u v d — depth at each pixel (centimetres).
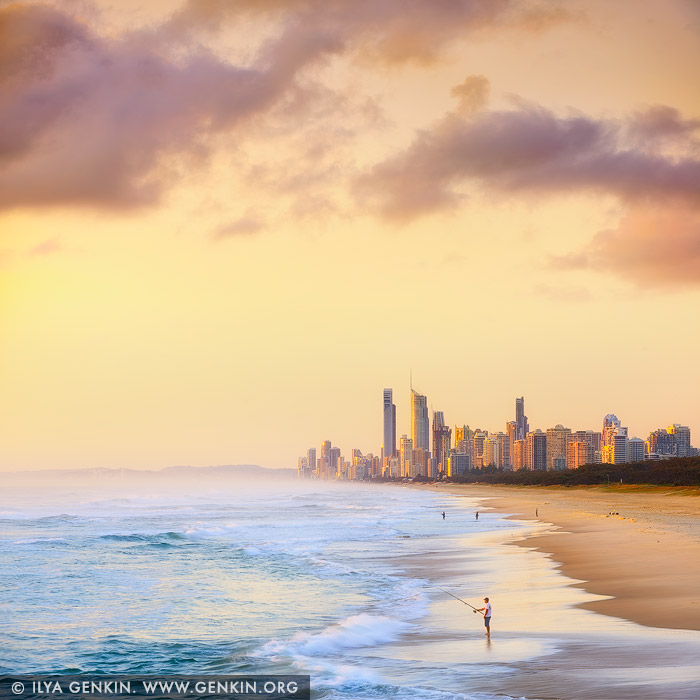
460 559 5353
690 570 4150
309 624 3184
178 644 2834
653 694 1803
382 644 2620
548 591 3669
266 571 5016
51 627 3203
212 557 5981
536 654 2325
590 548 5684
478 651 2420
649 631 2578
